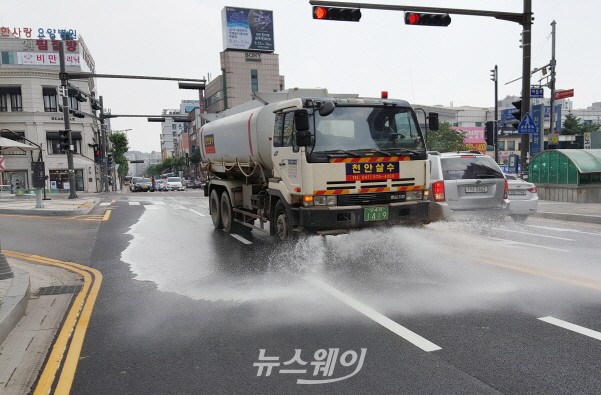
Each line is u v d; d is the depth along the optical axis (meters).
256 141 9.14
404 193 7.62
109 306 5.55
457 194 9.30
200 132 13.27
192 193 32.88
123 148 79.75
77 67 49.62
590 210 13.05
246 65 90.56
